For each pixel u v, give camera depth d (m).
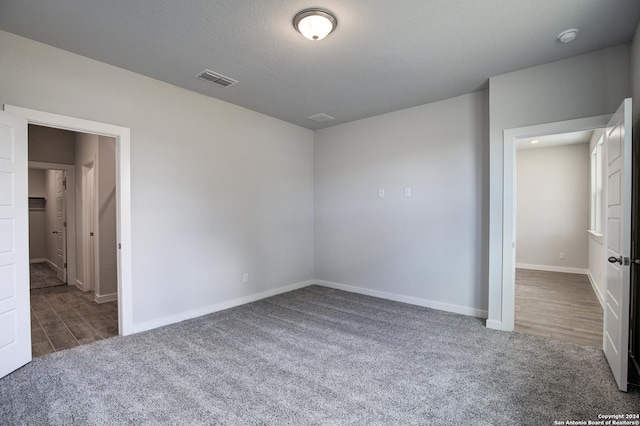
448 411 1.96
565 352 2.79
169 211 3.51
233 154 4.17
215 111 3.96
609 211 2.58
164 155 3.47
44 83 2.68
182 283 3.63
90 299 4.50
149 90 3.34
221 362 2.60
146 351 2.81
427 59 2.95
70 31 2.50
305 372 2.44
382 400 2.08
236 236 4.21
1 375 2.33
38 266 6.88
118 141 3.14
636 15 2.29
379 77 3.34
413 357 2.70
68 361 2.62
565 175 6.47
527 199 6.84
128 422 1.85
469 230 3.82
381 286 4.59
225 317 3.73
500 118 3.28
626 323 2.14
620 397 2.10
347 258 4.99
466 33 2.52
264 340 3.05
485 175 3.70
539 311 3.97
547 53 2.85
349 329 3.35
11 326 2.43
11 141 2.45
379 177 4.61
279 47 2.73
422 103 4.13
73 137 5.24
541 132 3.07
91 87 2.94
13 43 2.53
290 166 5.01
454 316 3.77
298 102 4.09
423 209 4.18
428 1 2.13
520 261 6.93
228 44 2.69
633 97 2.58
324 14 2.24
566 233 6.46
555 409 1.98
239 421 1.86
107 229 4.38
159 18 2.33
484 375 2.39
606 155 2.72
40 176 7.48
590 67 2.84
